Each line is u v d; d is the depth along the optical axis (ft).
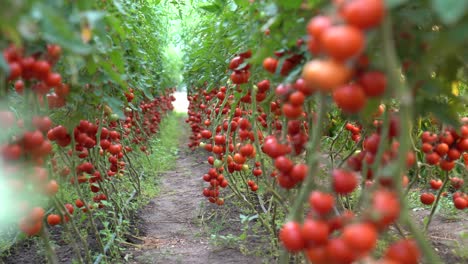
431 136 6.95
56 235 10.57
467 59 4.54
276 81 5.55
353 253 3.52
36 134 5.21
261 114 9.75
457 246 8.80
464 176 8.34
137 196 14.39
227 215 12.41
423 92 4.75
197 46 14.60
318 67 3.02
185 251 10.12
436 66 5.24
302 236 3.89
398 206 3.52
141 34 12.32
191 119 22.82
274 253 9.09
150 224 12.34
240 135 8.05
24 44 4.67
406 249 3.68
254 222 11.64
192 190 16.03
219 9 8.73
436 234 9.87
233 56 9.28
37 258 9.46
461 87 8.27
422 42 4.41
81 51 3.55
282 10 4.86
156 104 24.64
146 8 13.74
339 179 4.31
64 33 3.49
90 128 7.75
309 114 6.39
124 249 10.02
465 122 6.98
